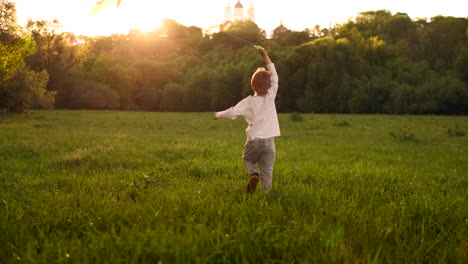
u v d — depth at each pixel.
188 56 87.62
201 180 5.35
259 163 4.12
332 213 3.16
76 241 2.46
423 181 5.66
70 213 3.05
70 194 3.87
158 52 91.75
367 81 47.34
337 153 9.34
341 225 2.81
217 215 2.98
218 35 95.62
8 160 6.71
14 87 27.17
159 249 2.15
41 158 6.98
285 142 12.26
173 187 4.60
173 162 7.00
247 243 2.35
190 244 2.19
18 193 4.15
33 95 29.20
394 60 51.94
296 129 18.67
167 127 18.94
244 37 96.19
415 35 68.38
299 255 2.29
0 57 24.05
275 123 4.05
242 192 4.11
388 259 2.33
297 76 51.03
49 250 2.28
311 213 3.22
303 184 4.96
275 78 4.13
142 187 4.43
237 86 59.56
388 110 45.00
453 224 3.12
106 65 61.81
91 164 6.43
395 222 3.14
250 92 55.41
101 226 2.87
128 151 8.05
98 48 75.00
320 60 49.34
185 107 63.53
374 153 9.45
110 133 13.61
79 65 53.66
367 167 6.86
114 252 2.19
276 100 52.44
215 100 60.03
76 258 2.14
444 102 42.72
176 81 69.88
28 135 11.61
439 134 15.89
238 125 20.75
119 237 2.40
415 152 10.07
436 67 52.41
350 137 14.76
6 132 12.88
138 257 2.10
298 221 2.80
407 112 44.09
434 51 58.22
